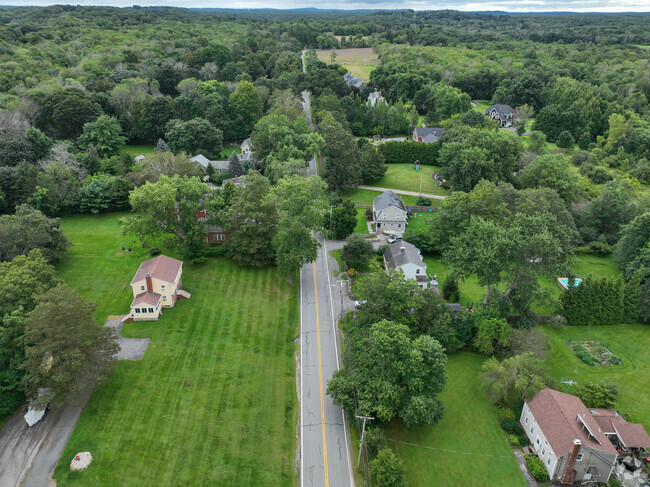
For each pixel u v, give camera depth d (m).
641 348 64.81
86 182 98.25
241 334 63.69
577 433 44.44
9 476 43.53
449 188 110.31
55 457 45.47
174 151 121.88
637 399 55.78
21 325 51.47
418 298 59.12
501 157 108.44
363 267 81.94
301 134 116.94
